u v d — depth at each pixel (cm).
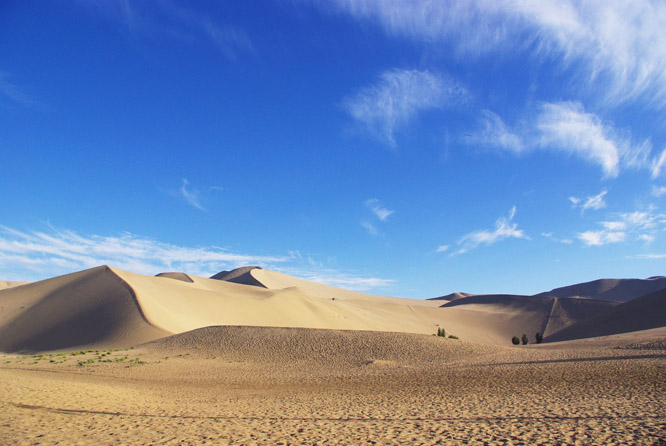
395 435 1340
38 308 6762
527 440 1239
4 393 1798
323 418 1641
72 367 3534
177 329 6178
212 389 2639
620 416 1510
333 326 9244
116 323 6031
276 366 3831
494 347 4419
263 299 9356
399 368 3541
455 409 1808
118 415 1612
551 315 12544
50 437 1228
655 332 4934
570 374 2636
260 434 1359
